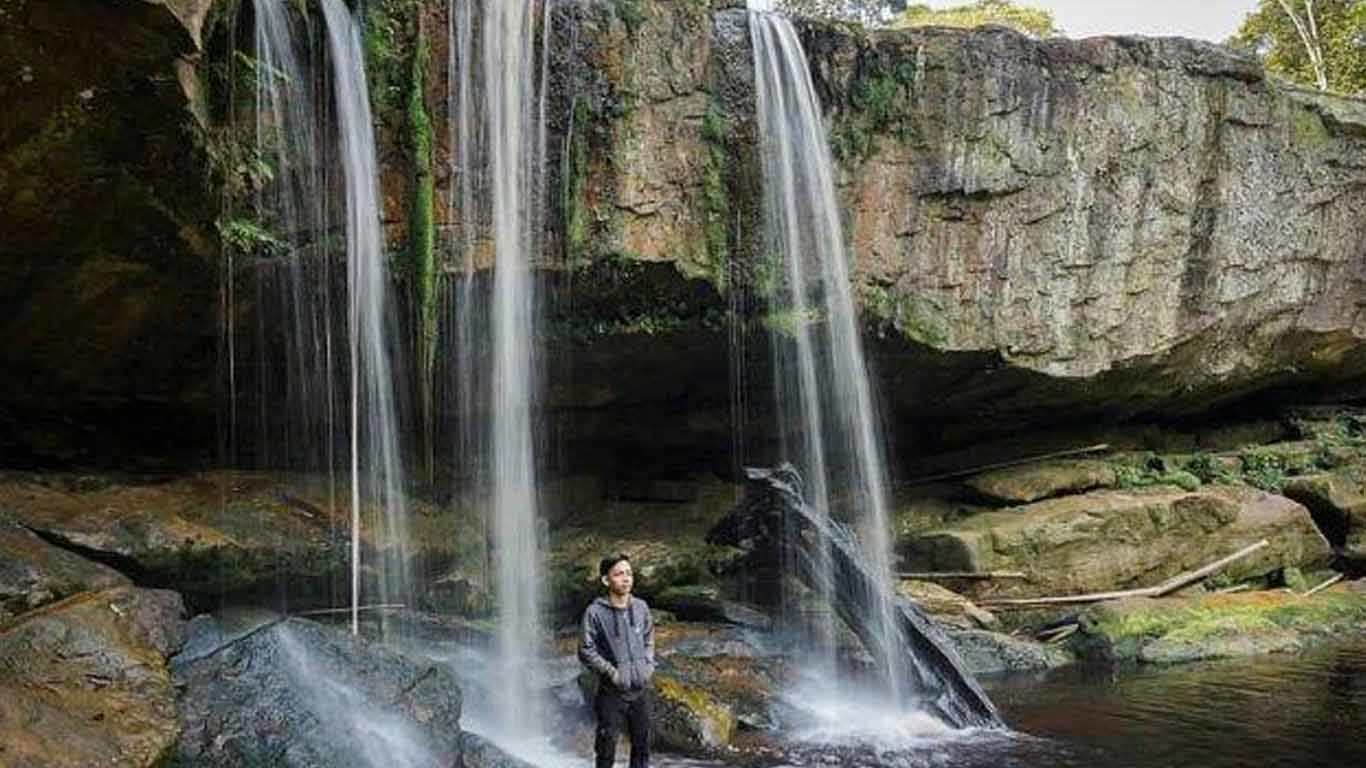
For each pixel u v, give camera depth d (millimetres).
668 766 8023
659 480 13727
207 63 6938
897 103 11953
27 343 8148
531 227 10008
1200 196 14359
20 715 5461
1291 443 17141
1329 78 24344
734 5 11141
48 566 7172
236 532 8883
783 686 10188
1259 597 14078
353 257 9016
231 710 6500
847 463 12414
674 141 10648
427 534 10219
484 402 10164
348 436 9656
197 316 8492
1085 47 13070
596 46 10227
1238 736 8672
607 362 11344
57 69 5949
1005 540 13414
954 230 12359
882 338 12125
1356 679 10961
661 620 11602
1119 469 15562
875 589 10852
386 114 9320
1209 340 14945
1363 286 16234
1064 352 13266
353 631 8555
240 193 7914
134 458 9789
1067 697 10336
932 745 8641
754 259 11109
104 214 7043
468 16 9617
